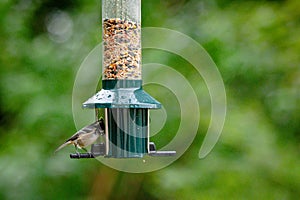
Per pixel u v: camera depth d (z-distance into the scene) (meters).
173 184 12.16
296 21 12.83
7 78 12.46
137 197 13.69
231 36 12.28
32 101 12.24
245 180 12.14
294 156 12.46
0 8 12.80
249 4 12.86
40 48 12.52
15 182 12.41
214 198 12.09
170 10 12.95
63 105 12.19
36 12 12.98
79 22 12.77
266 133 12.22
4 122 12.62
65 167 12.49
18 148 12.44
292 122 12.59
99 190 13.18
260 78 12.44
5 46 12.66
